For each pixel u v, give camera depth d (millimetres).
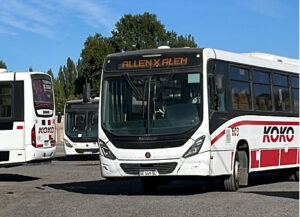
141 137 13203
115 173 13406
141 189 16312
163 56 13695
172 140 13031
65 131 33406
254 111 15586
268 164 16188
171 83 13438
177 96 13336
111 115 13727
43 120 19906
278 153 16750
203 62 13414
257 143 15617
